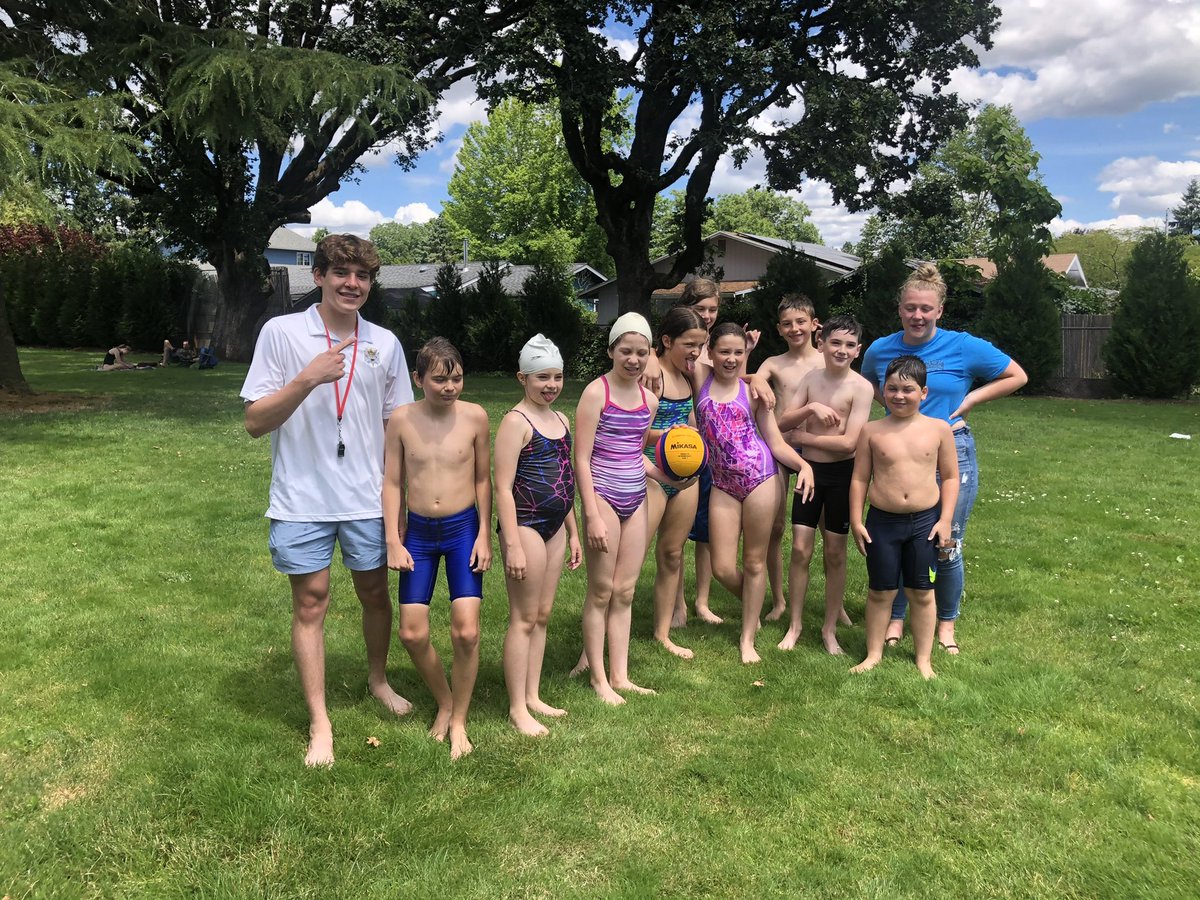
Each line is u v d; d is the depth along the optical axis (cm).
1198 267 2709
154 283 2795
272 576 512
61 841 246
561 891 229
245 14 1709
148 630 420
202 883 229
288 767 289
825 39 1791
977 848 251
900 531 378
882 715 341
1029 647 414
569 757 303
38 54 1309
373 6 1658
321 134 2089
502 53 1530
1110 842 252
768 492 391
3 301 1402
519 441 306
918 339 418
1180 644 414
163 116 1390
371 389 301
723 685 374
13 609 444
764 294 1941
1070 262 4241
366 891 228
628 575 360
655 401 357
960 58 1812
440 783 283
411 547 305
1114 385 1819
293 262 6606
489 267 2389
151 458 898
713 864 241
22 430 1060
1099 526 673
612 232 2014
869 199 1966
